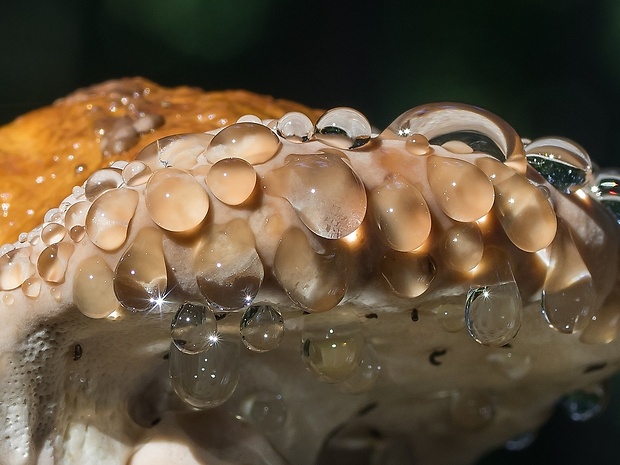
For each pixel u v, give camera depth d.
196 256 0.11
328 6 0.59
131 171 0.11
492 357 0.13
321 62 0.60
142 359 0.12
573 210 0.12
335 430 0.14
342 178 0.11
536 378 0.14
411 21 0.58
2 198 0.13
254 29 0.60
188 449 0.12
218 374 0.11
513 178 0.11
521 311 0.11
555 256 0.11
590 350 0.13
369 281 0.11
